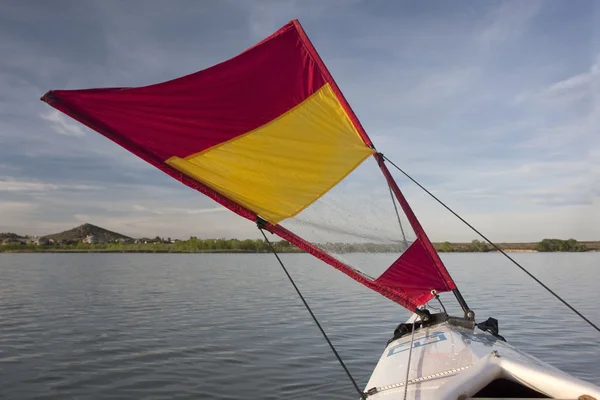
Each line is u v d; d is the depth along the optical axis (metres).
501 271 33.69
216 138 4.88
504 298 18.84
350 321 14.23
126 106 4.48
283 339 11.77
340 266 5.30
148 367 9.33
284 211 5.08
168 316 14.92
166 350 10.61
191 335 12.16
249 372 9.07
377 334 12.42
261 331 12.70
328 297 19.92
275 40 5.11
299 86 5.18
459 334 5.42
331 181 5.30
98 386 8.21
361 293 21.36
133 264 47.94
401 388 4.31
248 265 45.81
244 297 19.78
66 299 18.81
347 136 5.36
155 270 37.91
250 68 5.00
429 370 4.52
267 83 5.07
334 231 5.25
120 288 23.34
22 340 11.51
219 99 4.83
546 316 14.77
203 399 7.68
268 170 5.08
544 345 11.04
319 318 14.70
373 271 5.52
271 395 7.89
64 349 10.65
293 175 5.17
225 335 12.19
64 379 8.56
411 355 5.07
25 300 18.41
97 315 15.02
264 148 5.09
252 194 4.97
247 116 4.98
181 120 4.73
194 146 4.79
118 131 4.47
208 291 22.11
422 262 5.68
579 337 11.83
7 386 8.16
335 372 9.11
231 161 4.96
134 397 7.73
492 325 5.71
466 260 51.19
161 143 4.64
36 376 8.71
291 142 5.19
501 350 4.71
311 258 64.81
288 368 9.34
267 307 16.94
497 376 3.34
